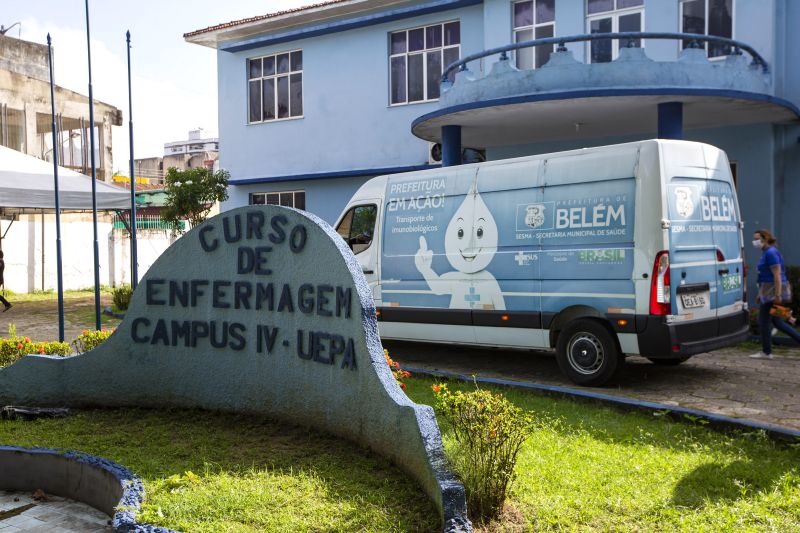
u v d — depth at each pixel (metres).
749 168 13.57
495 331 9.20
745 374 8.93
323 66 19.25
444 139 13.99
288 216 6.33
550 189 8.69
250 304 6.59
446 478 4.29
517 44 12.41
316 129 19.42
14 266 23.06
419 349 11.27
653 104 12.21
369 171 18.12
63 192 14.66
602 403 7.23
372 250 10.47
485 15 16.12
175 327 6.96
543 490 4.73
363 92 18.58
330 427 5.92
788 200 13.85
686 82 11.62
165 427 6.37
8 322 15.90
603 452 5.58
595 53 14.79
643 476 5.01
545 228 8.70
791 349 10.77
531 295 8.83
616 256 8.10
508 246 9.02
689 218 8.16
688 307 8.04
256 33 20.20
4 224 22.75
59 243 9.88
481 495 4.26
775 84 13.39
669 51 14.00
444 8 17.00
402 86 18.09
